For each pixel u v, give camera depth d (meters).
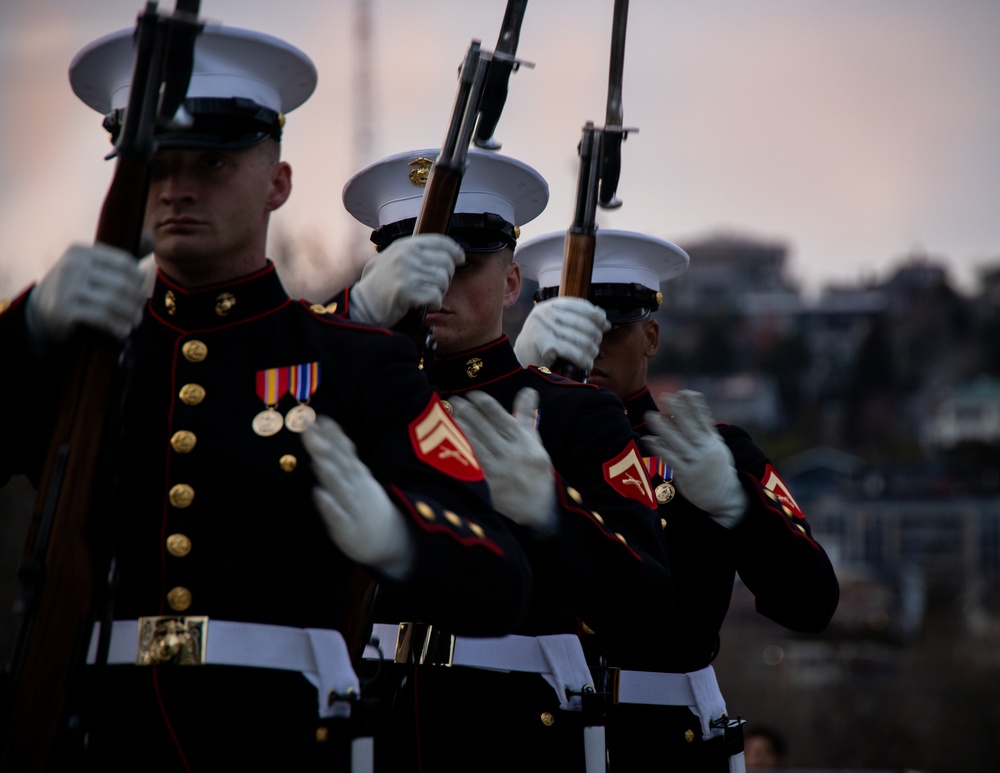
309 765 9.33
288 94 10.30
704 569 15.60
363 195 14.10
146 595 9.45
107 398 8.87
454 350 13.67
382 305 10.82
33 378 9.36
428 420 9.85
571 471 13.27
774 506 15.01
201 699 9.21
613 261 16.69
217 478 9.51
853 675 154.50
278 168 10.27
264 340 9.95
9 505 66.00
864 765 140.12
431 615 9.33
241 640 9.33
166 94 9.05
